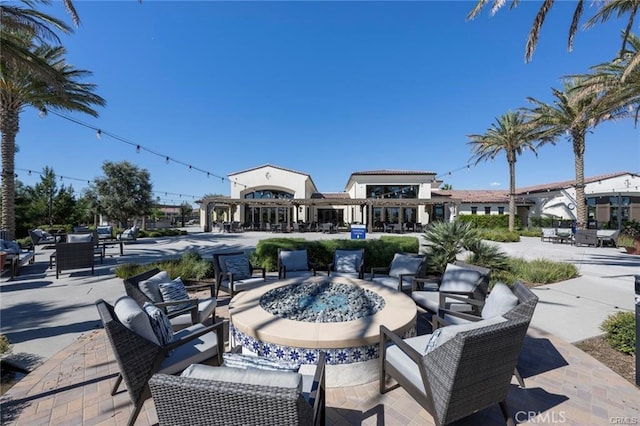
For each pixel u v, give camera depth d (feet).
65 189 67.21
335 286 14.46
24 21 21.31
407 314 10.11
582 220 44.75
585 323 12.85
